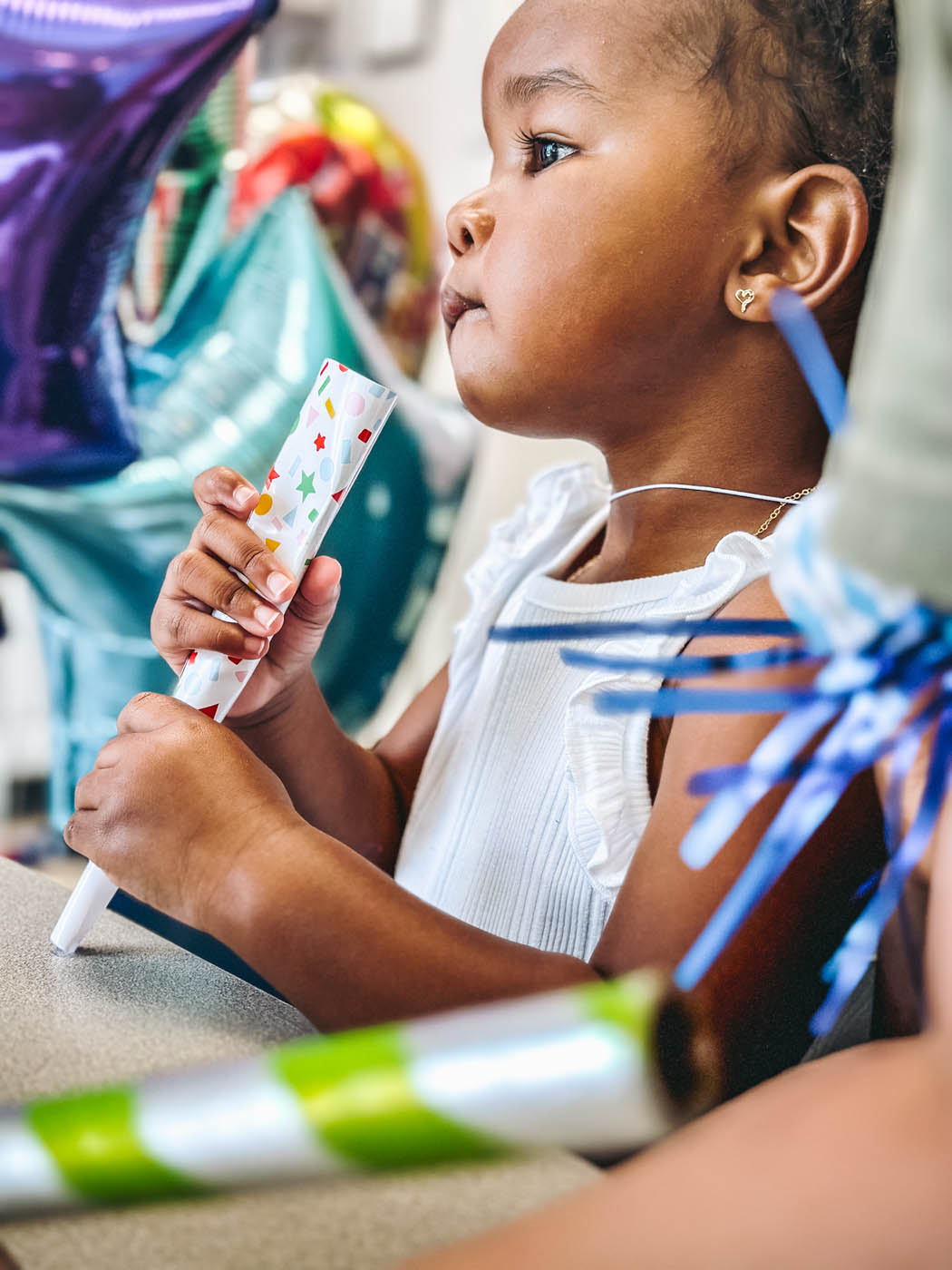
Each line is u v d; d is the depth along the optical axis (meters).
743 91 0.52
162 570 1.53
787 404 0.55
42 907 0.53
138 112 1.41
